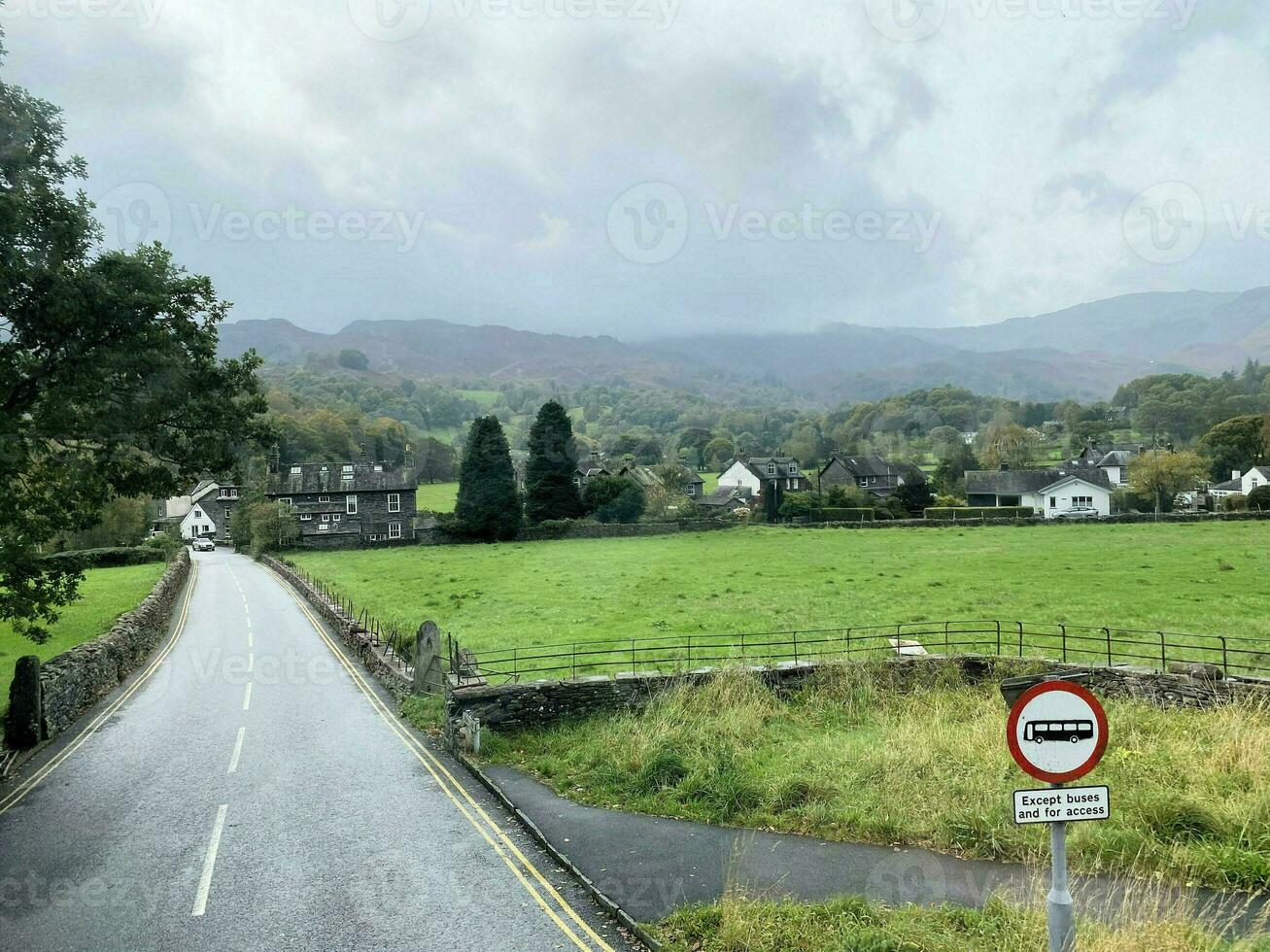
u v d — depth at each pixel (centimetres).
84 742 1942
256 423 1884
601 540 7756
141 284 1605
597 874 1138
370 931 988
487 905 1054
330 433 12169
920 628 2998
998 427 13775
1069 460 12269
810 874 1119
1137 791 1289
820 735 1839
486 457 8050
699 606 3700
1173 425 16600
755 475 12244
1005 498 10381
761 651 2647
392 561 6519
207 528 11675
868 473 11512
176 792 1541
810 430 16362
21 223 1435
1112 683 2064
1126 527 7144
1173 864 1066
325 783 1586
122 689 2592
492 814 1407
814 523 8506
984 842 1188
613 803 1448
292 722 2097
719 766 1535
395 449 13350
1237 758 1399
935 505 9631
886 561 5269
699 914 981
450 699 1880
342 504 9162
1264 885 1019
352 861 1205
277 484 9231
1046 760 643
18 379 1596
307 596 4772
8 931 1002
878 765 1499
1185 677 1927
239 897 1087
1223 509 8750
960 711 1972
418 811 1422
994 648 2603
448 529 7981
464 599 4212
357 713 2191
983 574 4488
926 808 1316
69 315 1512
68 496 1844
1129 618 3069
